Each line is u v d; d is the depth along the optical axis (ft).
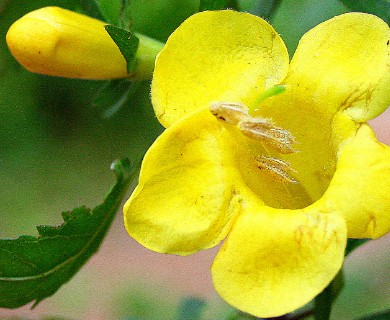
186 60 0.41
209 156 0.41
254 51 0.42
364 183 0.39
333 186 0.40
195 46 0.41
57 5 0.50
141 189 0.39
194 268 1.32
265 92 0.41
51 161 1.46
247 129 0.41
